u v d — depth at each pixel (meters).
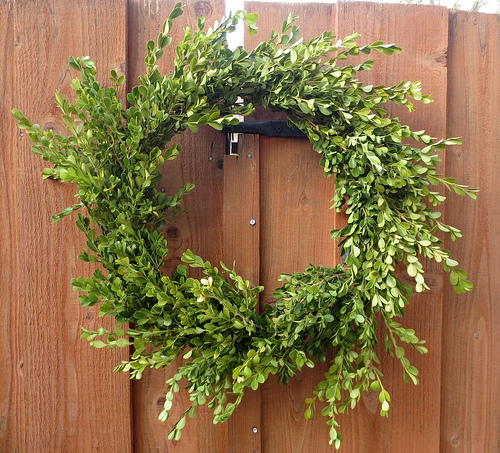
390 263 0.95
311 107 0.96
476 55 1.17
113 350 1.09
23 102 1.07
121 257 0.94
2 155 1.07
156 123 0.95
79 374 1.09
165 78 0.95
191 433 1.12
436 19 1.14
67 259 1.08
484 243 1.17
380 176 0.99
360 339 0.99
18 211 1.07
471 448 1.19
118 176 0.98
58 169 0.97
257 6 1.11
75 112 0.95
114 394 1.09
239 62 0.99
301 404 1.14
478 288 1.17
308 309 0.99
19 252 1.08
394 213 0.99
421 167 0.98
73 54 1.08
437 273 1.15
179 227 1.11
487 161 1.17
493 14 1.17
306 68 1.00
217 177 1.12
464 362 1.18
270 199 1.13
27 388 1.08
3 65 1.07
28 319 1.08
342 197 1.05
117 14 1.08
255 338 0.97
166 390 1.11
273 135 1.12
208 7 1.10
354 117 1.01
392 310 0.92
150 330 0.96
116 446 1.09
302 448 1.14
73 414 1.09
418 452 1.15
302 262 1.14
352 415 1.15
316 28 1.12
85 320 1.09
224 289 1.01
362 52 1.10
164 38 0.95
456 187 1.00
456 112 1.17
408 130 0.99
